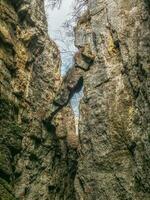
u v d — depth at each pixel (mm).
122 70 22562
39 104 23734
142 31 20984
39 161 23078
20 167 21406
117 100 22406
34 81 23578
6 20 21375
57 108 24688
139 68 20938
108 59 23438
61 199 24156
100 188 22297
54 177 23828
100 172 22438
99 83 23469
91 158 23062
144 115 20531
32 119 22844
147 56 20328
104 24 24016
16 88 21641
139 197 20609
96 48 24203
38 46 24297
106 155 22344
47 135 23938
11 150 20359
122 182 21422
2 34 20703
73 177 25125
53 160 24094
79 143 23875
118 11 23219
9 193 19172
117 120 22172
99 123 22938
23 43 22875
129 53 22000
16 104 21391
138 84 21203
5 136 19844
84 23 25375
